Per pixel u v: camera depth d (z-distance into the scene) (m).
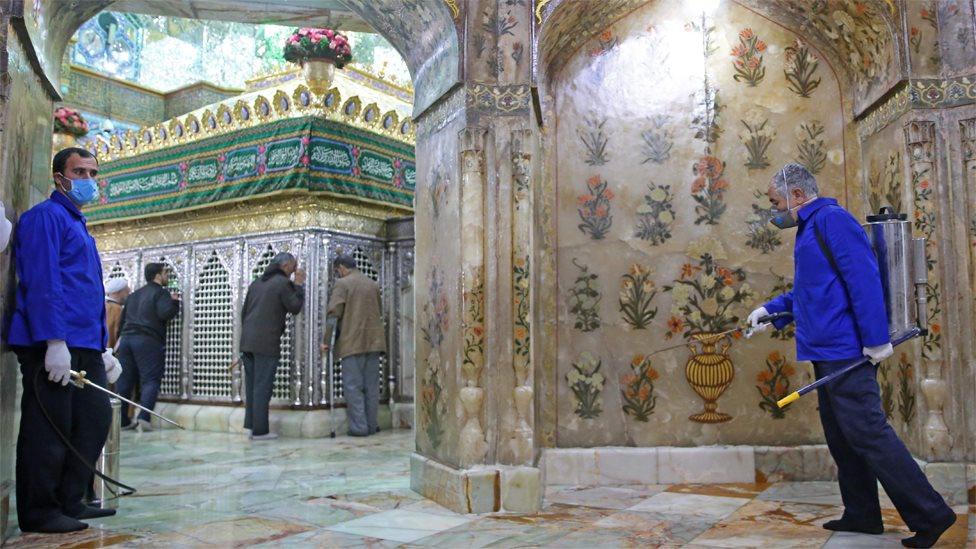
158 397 8.73
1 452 3.37
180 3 5.32
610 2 4.86
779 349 4.93
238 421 7.81
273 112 7.69
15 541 3.38
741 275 4.96
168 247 8.77
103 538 3.45
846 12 4.58
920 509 3.14
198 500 4.32
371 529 3.60
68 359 3.48
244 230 8.11
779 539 3.37
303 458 5.94
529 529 3.58
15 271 3.52
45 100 4.12
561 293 4.94
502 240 4.10
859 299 3.23
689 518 3.81
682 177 5.02
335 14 5.54
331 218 7.82
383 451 6.35
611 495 4.43
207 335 8.37
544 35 4.49
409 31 4.76
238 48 13.83
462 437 4.00
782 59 5.04
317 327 7.61
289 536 3.47
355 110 7.81
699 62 5.08
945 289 4.19
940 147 4.23
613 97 5.07
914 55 4.30
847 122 4.99
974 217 4.16
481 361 4.03
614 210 5.01
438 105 4.54
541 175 4.95
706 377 4.89
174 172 8.50
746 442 4.88
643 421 4.91
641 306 4.96
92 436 3.90
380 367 8.24
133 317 8.08
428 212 4.66
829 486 4.65
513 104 4.15
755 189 5.01
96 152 9.26
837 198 4.96
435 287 4.47
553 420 4.87
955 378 4.14
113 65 12.90
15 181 3.49
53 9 4.02
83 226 3.88
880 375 4.71
